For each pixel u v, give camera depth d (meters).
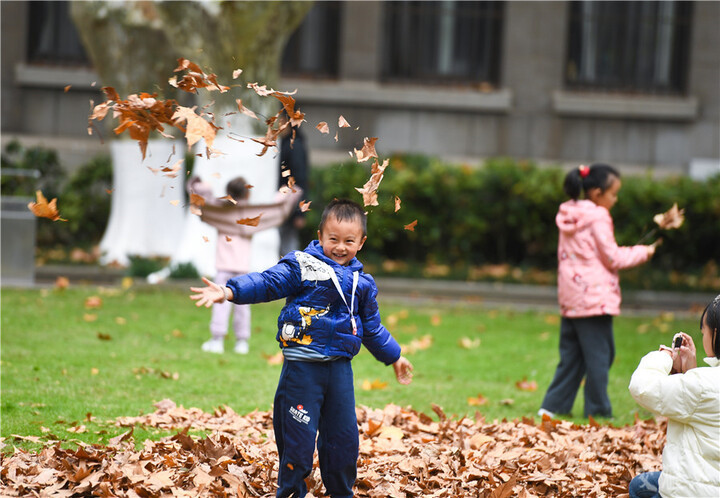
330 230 4.60
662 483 4.18
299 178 13.75
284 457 4.52
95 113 4.50
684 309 14.29
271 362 8.86
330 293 4.50
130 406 6.84
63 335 9.43
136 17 14.85
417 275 15.09
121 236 15.13
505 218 16.09
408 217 15.80
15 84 18.75
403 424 6.59
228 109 13.16
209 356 8.98
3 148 18.20
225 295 4.36
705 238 16.09
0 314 10.28
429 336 10.55
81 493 4.82
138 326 10.34
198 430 6.26
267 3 12.57
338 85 18.92
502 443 6.03
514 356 10.00
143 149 4.62
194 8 12.48
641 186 15.84
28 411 6.48
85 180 16.55
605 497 5.11
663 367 4.17
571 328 7.48
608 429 6.58
